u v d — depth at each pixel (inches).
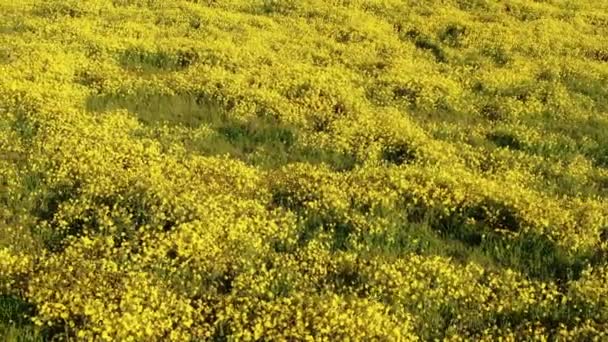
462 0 1549.0
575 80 1015.0
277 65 964.0
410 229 511.5
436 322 397.1
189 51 1005.2
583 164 690.2
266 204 545.6
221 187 562.9
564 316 410.3
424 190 560.1
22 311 382.3
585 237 497.4
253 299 398.9
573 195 612.4
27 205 518.9
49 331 368.5
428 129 773.9
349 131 722.2
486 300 422.6
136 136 682.2
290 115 767.1
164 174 576.1
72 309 371.9
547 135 775.1
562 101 898.7
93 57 955.3
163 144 665.0
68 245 458.6
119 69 910.4
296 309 382.3
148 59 986.7
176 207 502.6
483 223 532.7
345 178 592.4
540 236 509.7
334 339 363.3
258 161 650.2
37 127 676.7
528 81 991.6
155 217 490.6
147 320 364.2
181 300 390.3
